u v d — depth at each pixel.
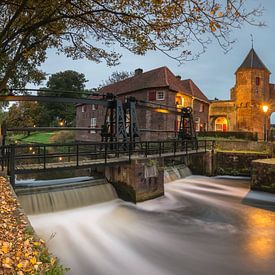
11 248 3.80
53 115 57.59
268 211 12.59
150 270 6.99
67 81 63.50
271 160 16.94
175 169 20.16
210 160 21.23
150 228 10.18
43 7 5.98
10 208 5.61
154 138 28.83
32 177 15.45
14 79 11.23
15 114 33.97
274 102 36.72
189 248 8.45
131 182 12.72
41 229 9.25
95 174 15.30
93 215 10.99
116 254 7.92
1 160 11.02
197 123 34.62
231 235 9.60
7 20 7.18
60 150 31.50
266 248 8.50
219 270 7.05
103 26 5.68
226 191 16.41
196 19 4.20
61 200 10.98
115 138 14.14
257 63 36.38
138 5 4.84
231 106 37.50
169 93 28.70
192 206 13.31
